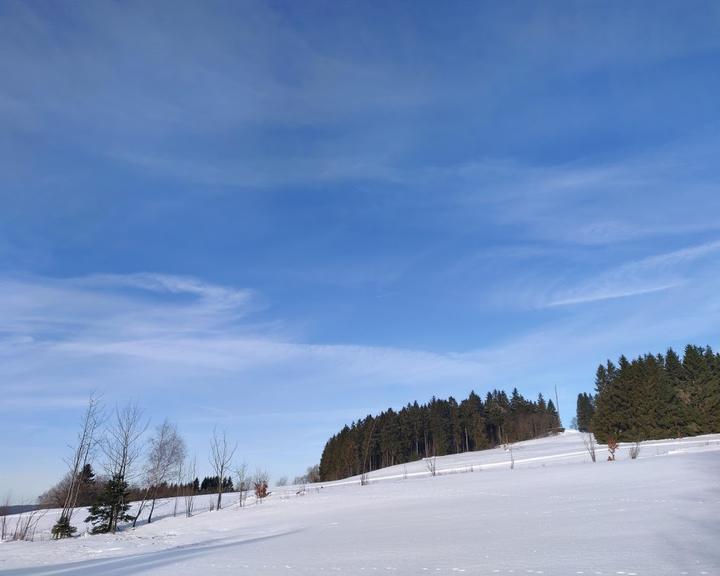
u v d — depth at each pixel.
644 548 9.65
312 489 53.41
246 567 11.12
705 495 17.16
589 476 26.83
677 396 72.19
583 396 133.25
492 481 30.95
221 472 50.56
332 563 10.83
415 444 113.62
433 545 12.46
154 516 48.88
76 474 41.06
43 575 12.82
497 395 133.25
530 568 8.57
